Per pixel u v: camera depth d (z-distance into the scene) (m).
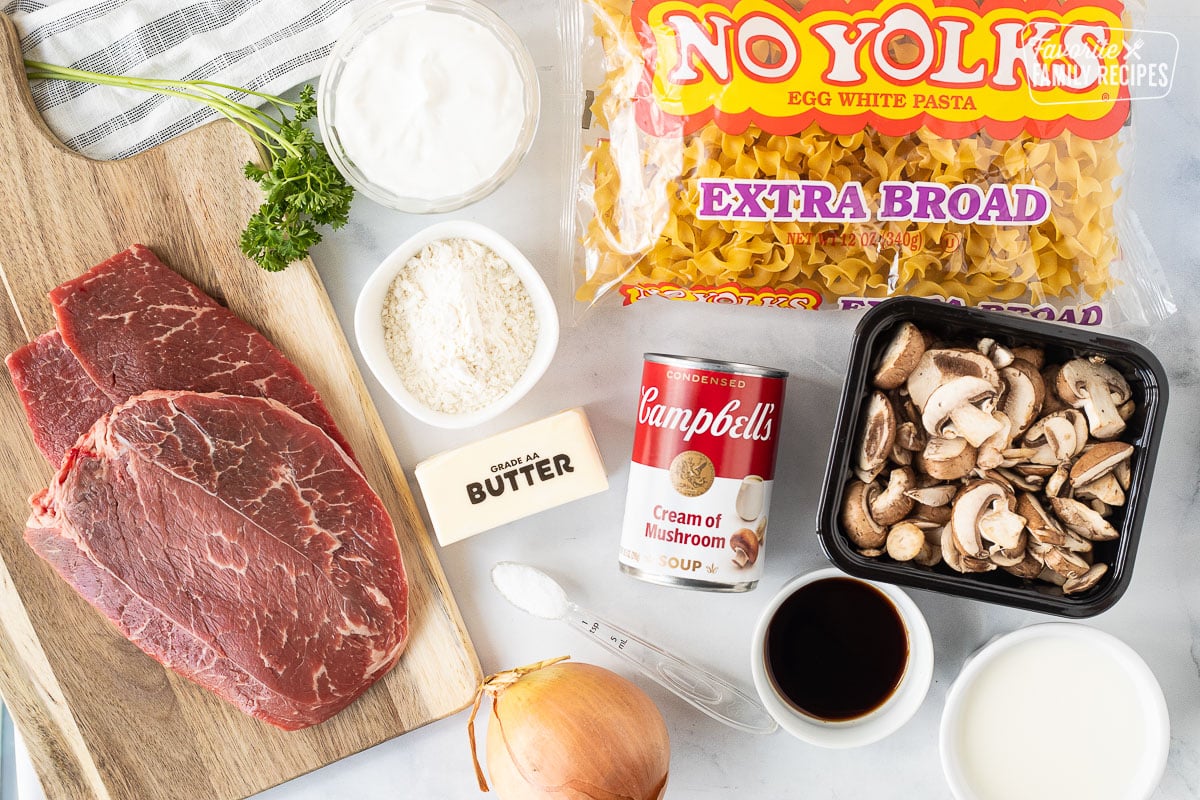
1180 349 0.67
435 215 0.68
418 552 0.67
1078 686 0.64
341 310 0.68
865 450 0.59
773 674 0.65
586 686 0.63
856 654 0.64
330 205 0.64
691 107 0.60
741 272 0.62
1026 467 0.59
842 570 0.59
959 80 0.59
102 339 0.64
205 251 0.66
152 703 0.66
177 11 0.65
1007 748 0.64
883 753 0.68
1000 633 0.67
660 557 0.62
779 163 0.60
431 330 0.64
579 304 0.67
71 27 0.65
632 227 0.62
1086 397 0.59
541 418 0.68
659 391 0.61
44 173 0.65
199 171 0.65
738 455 0.61
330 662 0.65
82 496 0.63
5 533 0.66
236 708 0.66
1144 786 0.63
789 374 0.68
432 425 0.65
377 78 0.63
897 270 0.62
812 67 0.59
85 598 0.64
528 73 0.64
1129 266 0.63
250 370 0.65
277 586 0.64
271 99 0.65
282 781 0.67
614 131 0.61
